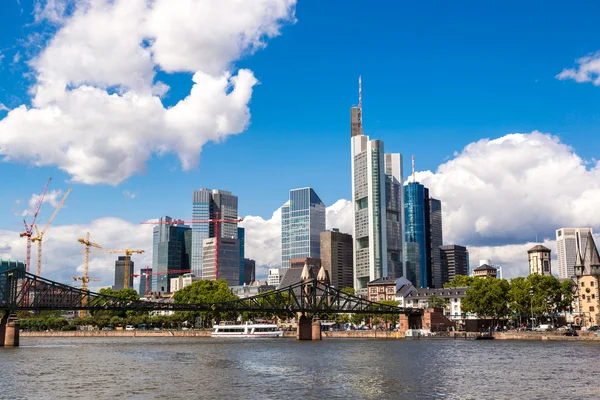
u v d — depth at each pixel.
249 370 115.06
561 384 95.00
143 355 152.75
